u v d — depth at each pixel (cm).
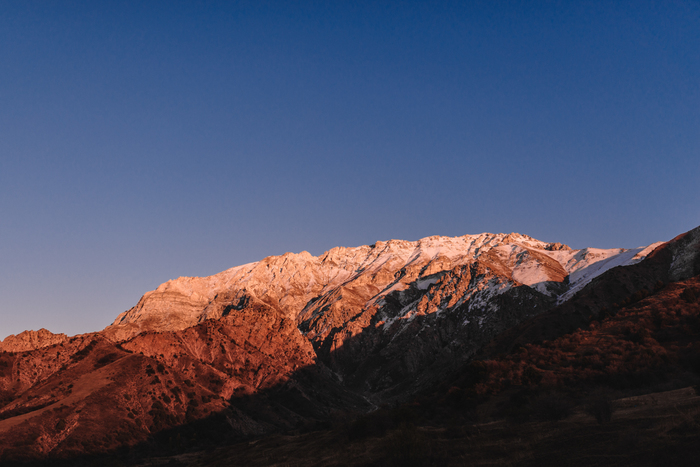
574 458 3544
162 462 10238
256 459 7362
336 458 5616
